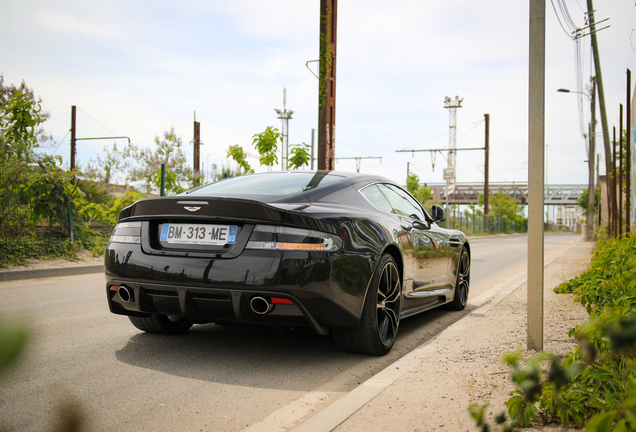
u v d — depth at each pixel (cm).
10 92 1005
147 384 276
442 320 493
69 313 471
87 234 1016
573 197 7394
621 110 1120
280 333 402
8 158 858
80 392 260
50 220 932
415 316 514
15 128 913
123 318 452
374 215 355
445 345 341
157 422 225
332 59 1402
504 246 2206
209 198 301
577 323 409
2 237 839
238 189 358
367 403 232
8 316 36
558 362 101
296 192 337
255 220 294
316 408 246
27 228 894
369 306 323
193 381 283
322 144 1348
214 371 302
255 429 219
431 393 244
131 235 324
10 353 33
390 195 425
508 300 552
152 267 305
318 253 289
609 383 189
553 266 1005
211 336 389
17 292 608
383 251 340
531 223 316
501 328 395
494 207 5888
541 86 310
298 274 282
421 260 420
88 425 56
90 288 649
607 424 89
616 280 340
